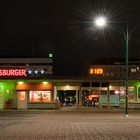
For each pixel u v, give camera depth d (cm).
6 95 6222
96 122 3294
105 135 2209
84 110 5784
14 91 6200
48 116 4219
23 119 3716
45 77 5991
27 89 6153
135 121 3422
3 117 4075
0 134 2278
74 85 6188
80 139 1991
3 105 6209
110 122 3294
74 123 3180
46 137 2094
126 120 3544
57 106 6138
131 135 2208
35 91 6162
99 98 6328
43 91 6156
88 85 6178
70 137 2094
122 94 6322
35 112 5269
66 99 8781
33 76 6019
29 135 2208
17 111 5584
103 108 6394
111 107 6425
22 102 6172
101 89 6175
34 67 9331
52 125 2977
